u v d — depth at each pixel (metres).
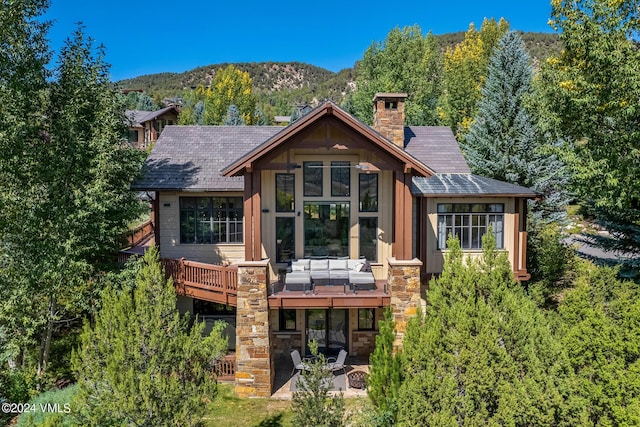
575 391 7.32
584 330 7.61
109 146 13.04
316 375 8.52
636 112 12.41
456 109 34.88
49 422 7.18
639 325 7.26
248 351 12.67
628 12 13.35
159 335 7.69
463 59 39.38
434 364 7.80
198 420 7.86
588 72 14.16
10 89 12.25
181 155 17.25
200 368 8.02
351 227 14.51
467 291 8.34
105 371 7.53
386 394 9.91
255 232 12.77
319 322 15.10
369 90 37.56
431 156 17.23
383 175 14.42
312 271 13.59
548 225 19.83
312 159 14.38
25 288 12.26
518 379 7.33
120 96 14.18
